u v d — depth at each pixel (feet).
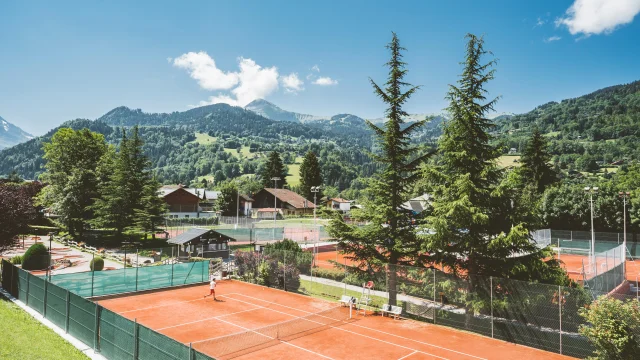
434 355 61.46
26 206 110.93
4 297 81.41
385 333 71.97
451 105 80.74
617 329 48.93
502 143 80.64
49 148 203.00
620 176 258.98
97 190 190.29
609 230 192.03
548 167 222.28
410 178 87.92
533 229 76.79
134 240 193.36
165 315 82.84
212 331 72.43
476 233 76.95
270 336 69.56
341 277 112.78
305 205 345.51
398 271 84.74
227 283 116.78
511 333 68.59
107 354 52.90
